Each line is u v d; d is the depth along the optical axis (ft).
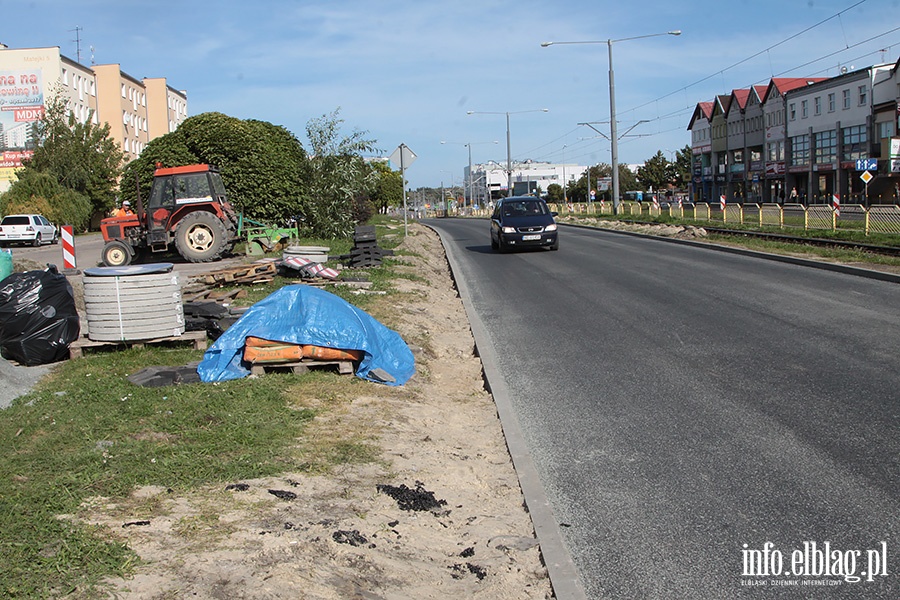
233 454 18.67
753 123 251.39
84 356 29.22
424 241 109.60
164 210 70.44
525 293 51.37
